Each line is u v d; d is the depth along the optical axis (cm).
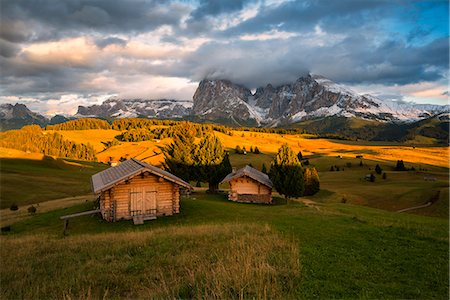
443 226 2305
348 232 1933
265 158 14962
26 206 5119
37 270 1386
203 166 5122
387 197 6488
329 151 18962
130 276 1230
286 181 4422
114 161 13025
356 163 13312
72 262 1482
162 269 1277
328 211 3044
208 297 901
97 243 1848
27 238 2297
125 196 2947
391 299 989
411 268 1282
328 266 1263
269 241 1555
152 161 12925
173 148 5325
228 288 955
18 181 6856
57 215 3388
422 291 1058
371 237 1798
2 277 1300
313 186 6881
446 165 13900
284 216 2689
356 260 1366
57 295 1070
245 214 2956
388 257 1423
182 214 3070
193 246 1620
